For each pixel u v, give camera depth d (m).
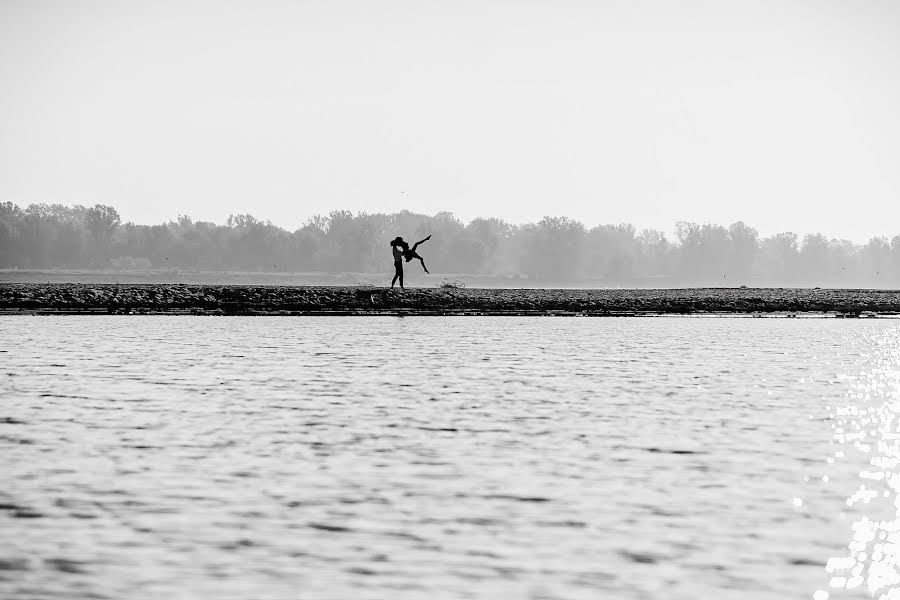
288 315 177.12
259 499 41.91
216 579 32.97
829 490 44.03
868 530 38.28
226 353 101.50
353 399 69.12
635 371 88.50
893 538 37.38
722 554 35.59
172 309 181.88
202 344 111.94
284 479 45.19
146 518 39.16
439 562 34.62
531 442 53.66
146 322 150.88
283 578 33.09
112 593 31.81
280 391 72.88
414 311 193.12
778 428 58.94
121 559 34.66
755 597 32.00
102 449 51.09
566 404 67.31
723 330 150.50
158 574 33.34
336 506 40.97
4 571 33.47
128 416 61.16
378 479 45.31
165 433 55.59
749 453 51.50
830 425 60.28
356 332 134.62
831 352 112.81
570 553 35.59
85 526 38.03
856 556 35.56
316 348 108.56
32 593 31.70
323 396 70.44
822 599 31.94
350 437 54.84
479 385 77.38
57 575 33.19
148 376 81.31
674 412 64.25
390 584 32.69
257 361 93.88
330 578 33.12
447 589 32.31
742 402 69.44
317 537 37.09
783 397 72.75
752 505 41.50
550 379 81.88
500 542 36.66
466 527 38.38
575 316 190.38
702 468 47.84
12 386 74.38
